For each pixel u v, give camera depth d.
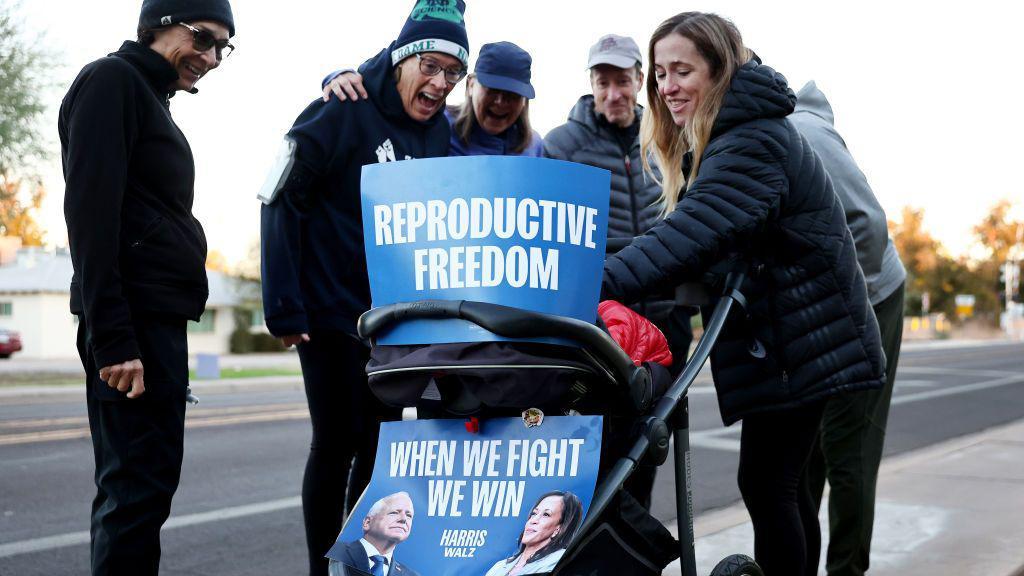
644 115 2.99
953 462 6.55
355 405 3.35
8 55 17.58
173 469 2.60
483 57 4.17
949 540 4.36
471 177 2.04
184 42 2.63
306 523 3.32
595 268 2.11
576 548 2.02
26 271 40.62
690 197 2.52
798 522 2.81
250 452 7.98
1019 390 15.27
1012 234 86.12
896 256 3.69
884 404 3.52
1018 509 4.99
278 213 3.20
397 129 3.39
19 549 4.54
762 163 2.55
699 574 3.88
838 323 2.72
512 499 2.04
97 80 2.47
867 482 3.46
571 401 2.14
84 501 5.79
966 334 80.00
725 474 7.03
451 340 2.03
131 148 2.52
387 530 2.09
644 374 2.23
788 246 2.67
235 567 4.32
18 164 17.97
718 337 2.57
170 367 2.58
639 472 2.46
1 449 8.11
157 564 2.58
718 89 2.65
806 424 2.80
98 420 2.56
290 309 3.19
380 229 2.13
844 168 3.44
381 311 2.09
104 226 2.42
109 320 2.42
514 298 2.02
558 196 2.05
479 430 2.12
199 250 2.70
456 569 1.99
